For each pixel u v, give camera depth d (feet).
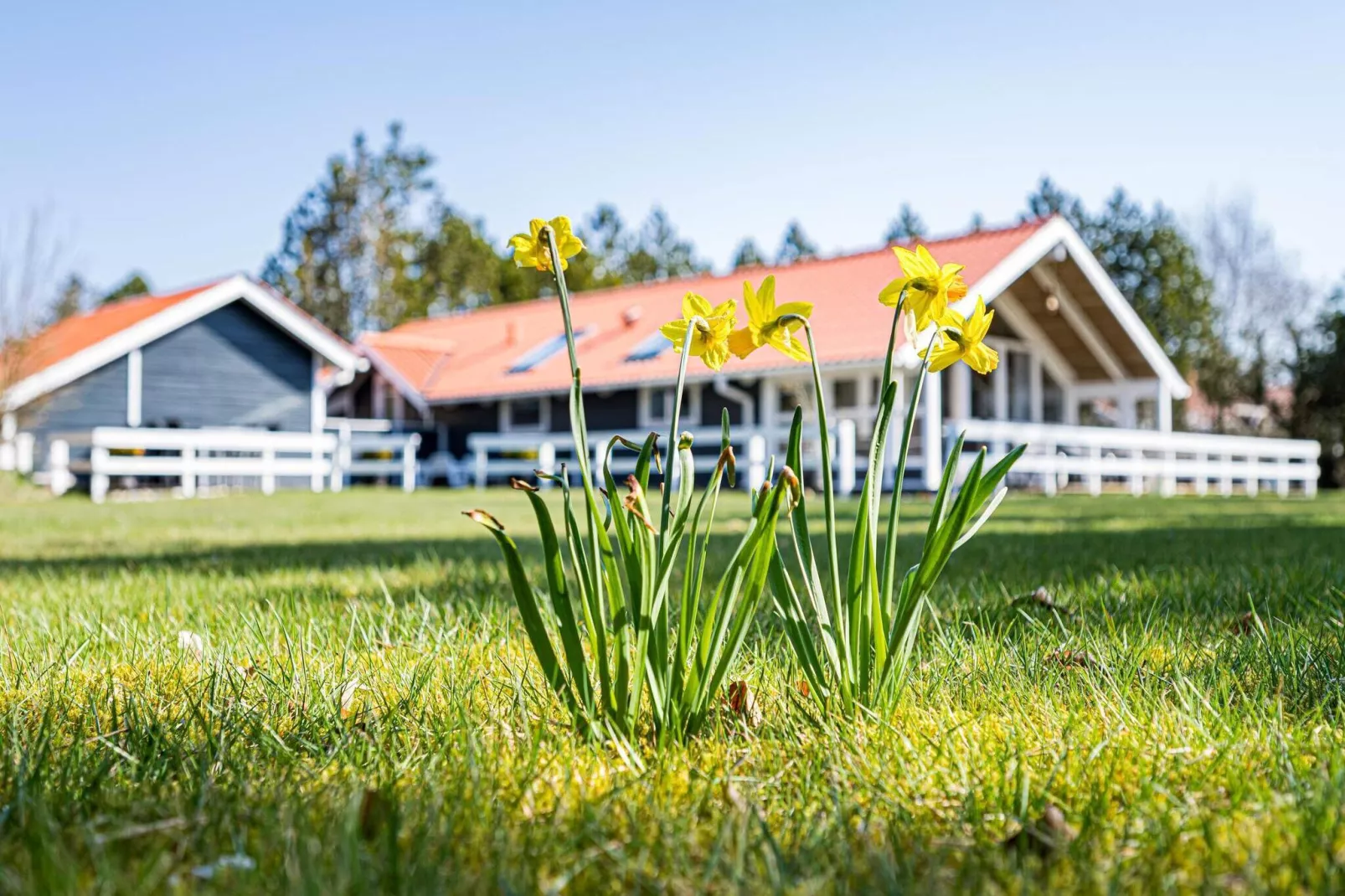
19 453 63.67
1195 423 135.23
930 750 6.38
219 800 5.48
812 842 4.92
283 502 50.34
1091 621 10.65
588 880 4.58
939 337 7.14
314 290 164.04
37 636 10.61
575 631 6.44
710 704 6.97
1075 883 4.48
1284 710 7.32
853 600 6.98
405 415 88.89
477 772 5.74
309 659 8.96
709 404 69.51
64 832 5.04
